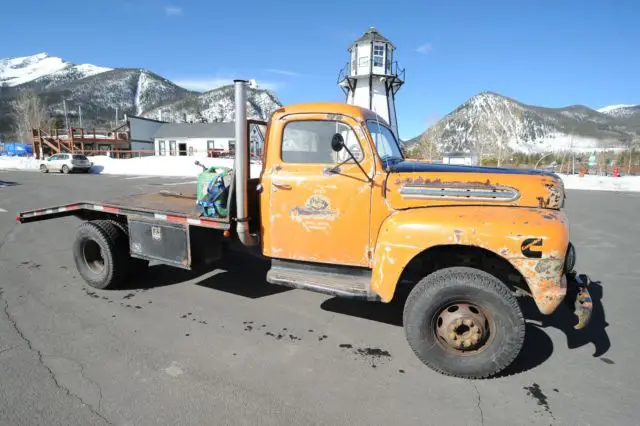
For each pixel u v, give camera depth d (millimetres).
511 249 2889
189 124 56312
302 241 3721
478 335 2967
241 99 3625
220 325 3902
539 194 3164
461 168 3510
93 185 18766
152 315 4113
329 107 3646
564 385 2975
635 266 6109
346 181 3533
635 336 3775
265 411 2625
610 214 11375
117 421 2512
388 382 2984
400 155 4398
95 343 3498
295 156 3736
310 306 4406
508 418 2602
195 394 2789
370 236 3516
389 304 4488
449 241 3000
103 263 4926
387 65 28250
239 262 6012
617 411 2676
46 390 2809
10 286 4922
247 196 3836
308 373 3086
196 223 4004
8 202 12508
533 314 4289
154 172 30594
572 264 3082
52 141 42375
